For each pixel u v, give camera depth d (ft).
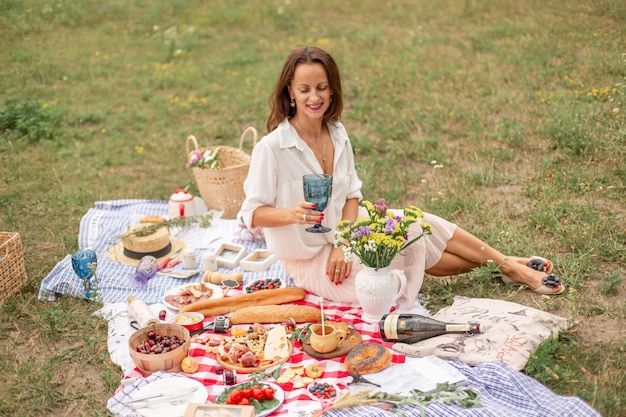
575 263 17.80
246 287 17.70
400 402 12.78
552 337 14.83
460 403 12.64
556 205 21.01
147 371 14.28
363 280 15.76
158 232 20.25
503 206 21.88
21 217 23.03
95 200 24.36
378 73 36.14
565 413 12.29
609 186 21.97
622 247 18.38
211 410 12.47
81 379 14.74
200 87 37.01
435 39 40.88
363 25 45.62
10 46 43.32
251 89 35.94
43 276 18.97
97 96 35.86
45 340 16.05
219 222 22.20
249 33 46.09
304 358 14.80
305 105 16.24
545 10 43.21
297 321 16.31
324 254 17.04
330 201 16.90
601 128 25.40
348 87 34.83
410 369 13.94
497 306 16.03
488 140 27.20
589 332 15.39
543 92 30.71
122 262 19.60
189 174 26.78
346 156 17.54
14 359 15.35
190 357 14.52
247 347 14.82
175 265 19.44
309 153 16.72
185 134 30.66
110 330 16.20
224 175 22.31
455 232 17.26
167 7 51.24
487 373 13.46
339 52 40.37
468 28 42.32
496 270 17.25
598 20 39.73
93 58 41.96
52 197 24.43
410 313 16.33
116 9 50.52
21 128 30.45
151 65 40.83
